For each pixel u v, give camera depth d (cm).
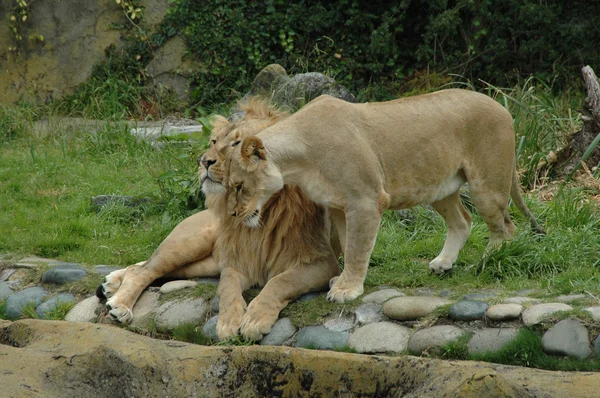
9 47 2377
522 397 614
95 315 973
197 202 1291
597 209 1182
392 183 891
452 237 979
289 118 894
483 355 759
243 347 734
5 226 1284
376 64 2345
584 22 2317
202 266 1031
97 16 2419
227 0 2408
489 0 2256
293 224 931
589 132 1370
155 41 2416
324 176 868
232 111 1792
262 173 853
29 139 1991
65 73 2392
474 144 918
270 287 897
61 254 1185
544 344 745
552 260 952
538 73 2242
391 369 680
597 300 798
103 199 1370
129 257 1148
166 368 719
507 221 983
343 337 834
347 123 874
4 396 641
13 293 1061
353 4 2370
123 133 1873
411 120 899
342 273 902
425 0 2369
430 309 826
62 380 682
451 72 2320
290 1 2438
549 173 1402
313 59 2398
